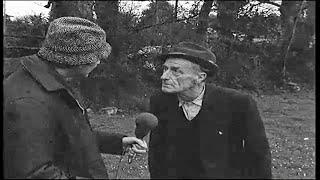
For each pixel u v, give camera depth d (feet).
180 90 5.35
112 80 10.67
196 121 5.58
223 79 10.36
